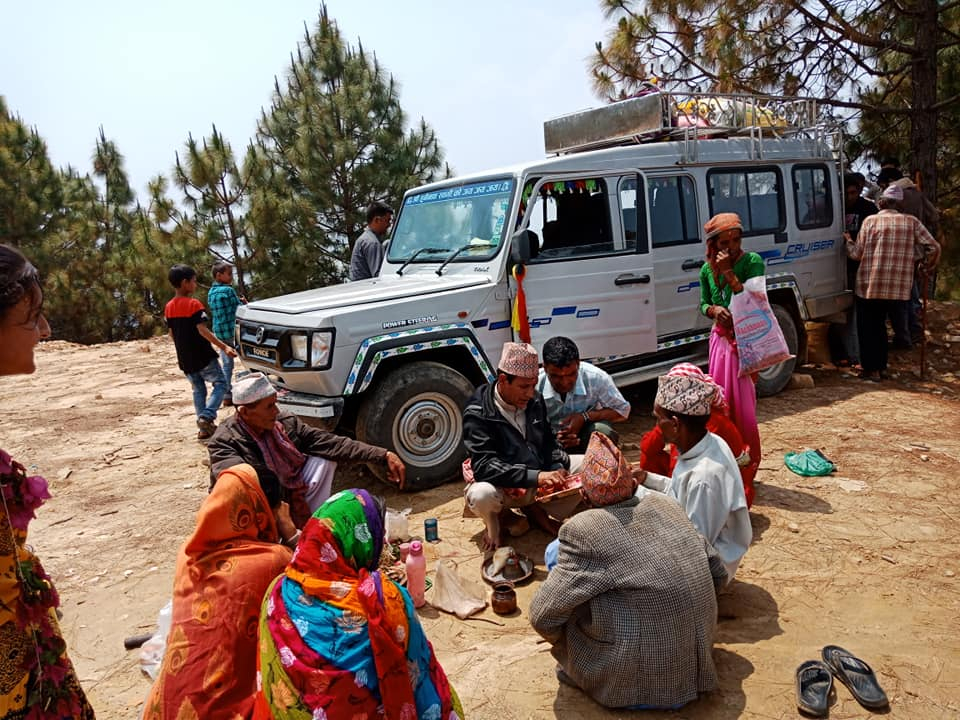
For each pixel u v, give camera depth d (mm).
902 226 7574
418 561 3865
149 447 7480
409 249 6695
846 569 4012
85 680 3482
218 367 7445
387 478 5273
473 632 3631
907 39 10680
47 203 21875
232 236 17344
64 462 7094
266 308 5609
